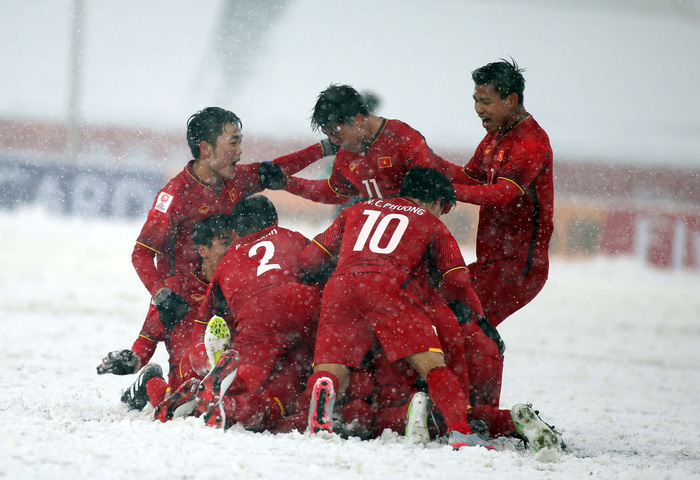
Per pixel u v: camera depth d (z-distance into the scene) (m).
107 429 14.37
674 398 26.61
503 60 18.92
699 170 91.62
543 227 18.98
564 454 15.28
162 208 18.81
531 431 14.54
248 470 11.87
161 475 11.31
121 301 44.06
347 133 18.06
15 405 17.58
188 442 13.51
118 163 76.06
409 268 15.84
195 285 19.17
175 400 15.64
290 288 16.53
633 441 18.27
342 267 16.03
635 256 79.31
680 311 55.09
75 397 19.47
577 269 74.94
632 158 93.81
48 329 33.88
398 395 16.06
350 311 15.68
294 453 13.19
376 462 12.86
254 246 17.36
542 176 18.73
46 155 82.75
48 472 11.09
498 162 18.70
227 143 18.61
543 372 31.39
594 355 36.88
